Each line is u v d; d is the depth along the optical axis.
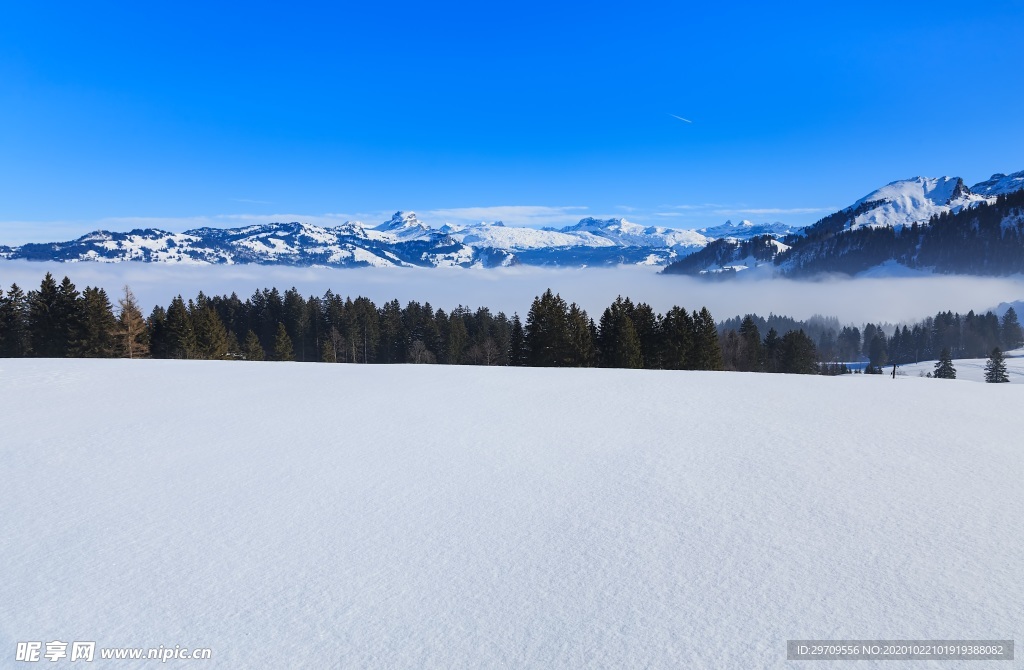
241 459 7.79
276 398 12.46
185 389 13.73
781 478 6.79
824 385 14.17
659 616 3.94
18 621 3.98
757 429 9.34
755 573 4.50
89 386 14.19
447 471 7.19
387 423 9.94
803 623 3.83
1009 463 7.36
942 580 4.35
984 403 11.66
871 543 5.01
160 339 48.84
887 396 12.51
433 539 5.19
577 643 3.65
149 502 6.21
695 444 8.39
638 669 3.41
